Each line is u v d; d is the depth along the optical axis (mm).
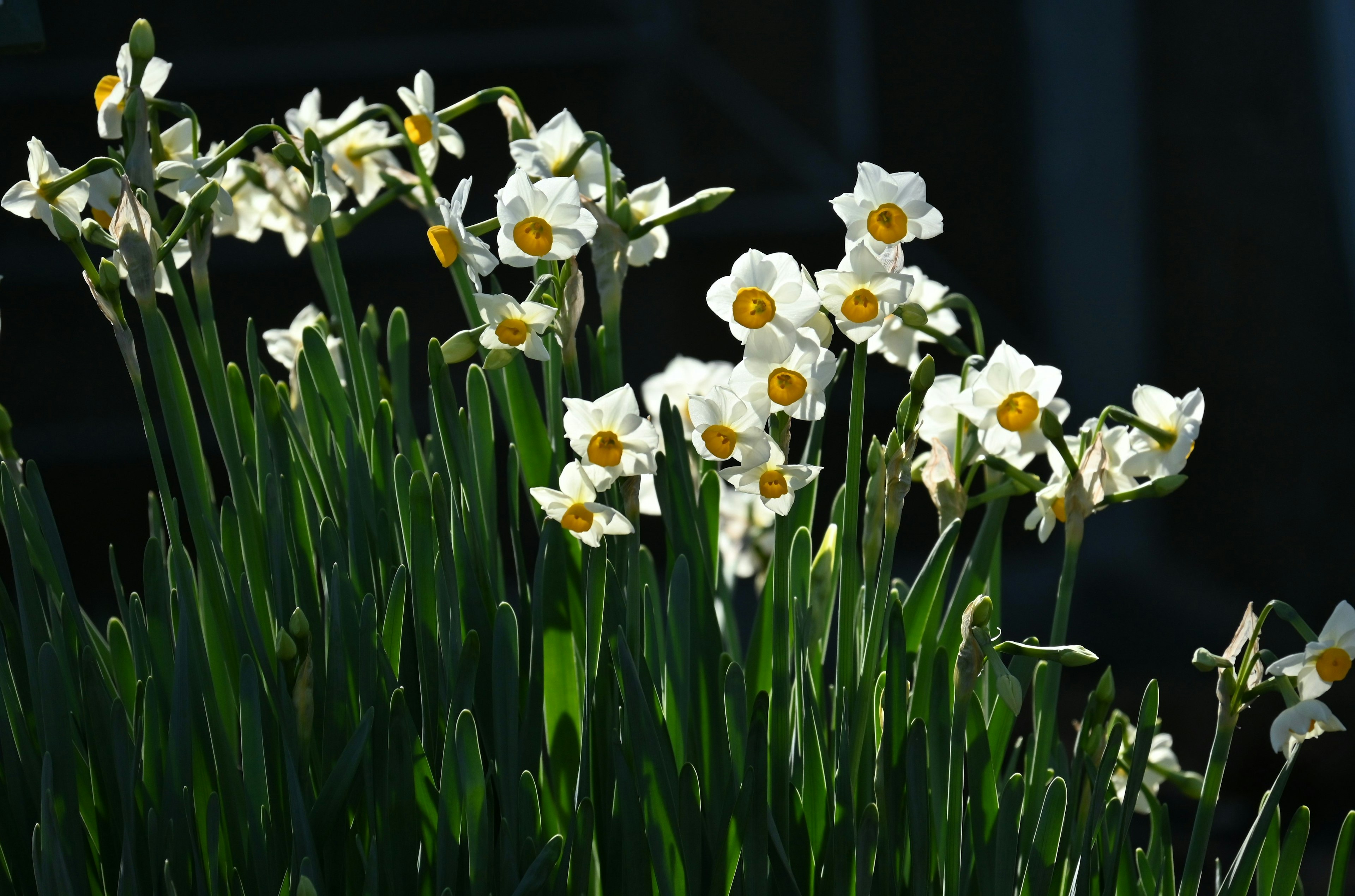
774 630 3025
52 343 11227
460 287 3127
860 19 11945
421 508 3035
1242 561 10992
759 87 11867
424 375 11445
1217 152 11633
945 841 3014
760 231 11695
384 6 11664
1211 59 11656
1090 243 11852
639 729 3000
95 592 10984
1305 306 11312
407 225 11500
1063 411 3080
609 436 3000
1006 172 12078
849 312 2992
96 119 11367
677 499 3055
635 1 11789
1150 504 11141
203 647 3031
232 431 3070
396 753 2998
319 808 2998
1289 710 3031
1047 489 3074
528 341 3023
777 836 3000
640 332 11594
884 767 3014
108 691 3027
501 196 3016
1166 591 10672
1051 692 3057
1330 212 11258
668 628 3062
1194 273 11633
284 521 3061
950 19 12039
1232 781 8016
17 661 3059
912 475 3053
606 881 3027
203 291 3072
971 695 3012
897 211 2994
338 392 3105
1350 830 3047
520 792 3012
